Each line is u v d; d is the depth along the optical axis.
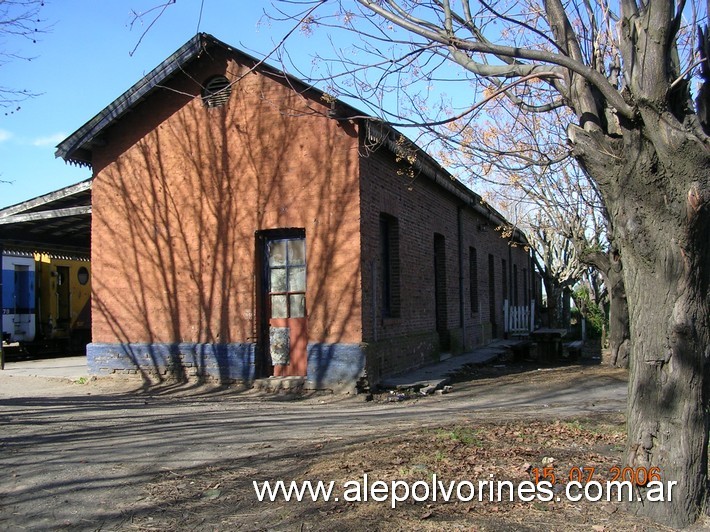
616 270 15.01
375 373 11.63
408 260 13.84
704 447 4.98
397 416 9.20
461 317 18.22
